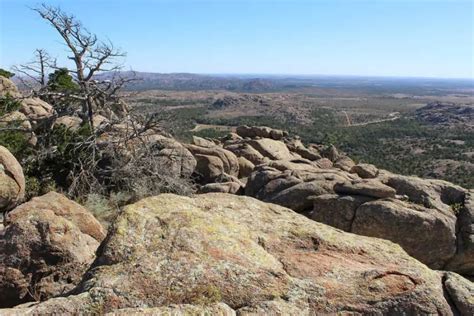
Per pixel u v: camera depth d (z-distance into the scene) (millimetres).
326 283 6395
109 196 21641
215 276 6141
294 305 5941
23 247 9289
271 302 5871
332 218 16250
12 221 10969
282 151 37531
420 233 15031
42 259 9352
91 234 11609
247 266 6402
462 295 6566
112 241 6625
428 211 15617
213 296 5895
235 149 35375
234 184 22219
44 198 12219
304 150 39031
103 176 22641
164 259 6320
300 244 7547
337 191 17156
